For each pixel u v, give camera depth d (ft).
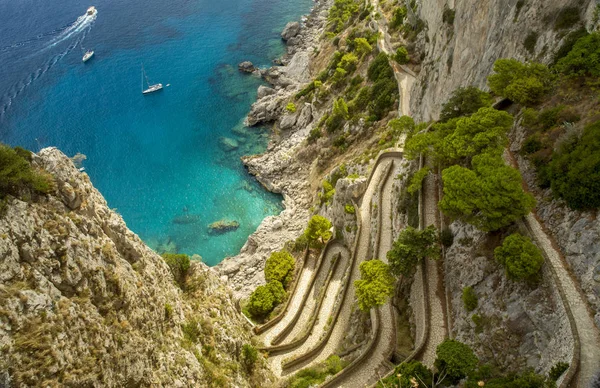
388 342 164.66
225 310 176.04
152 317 132.16
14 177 104.47
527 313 119.14
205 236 316.40
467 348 121.90
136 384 115.65
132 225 327.06
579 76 152.35
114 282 118.62
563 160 132.16
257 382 166.30
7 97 449.48
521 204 131.23
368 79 353.51
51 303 101.30
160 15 625.00
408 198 197.06
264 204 339.77
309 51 502.79
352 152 310.86
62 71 496.64
